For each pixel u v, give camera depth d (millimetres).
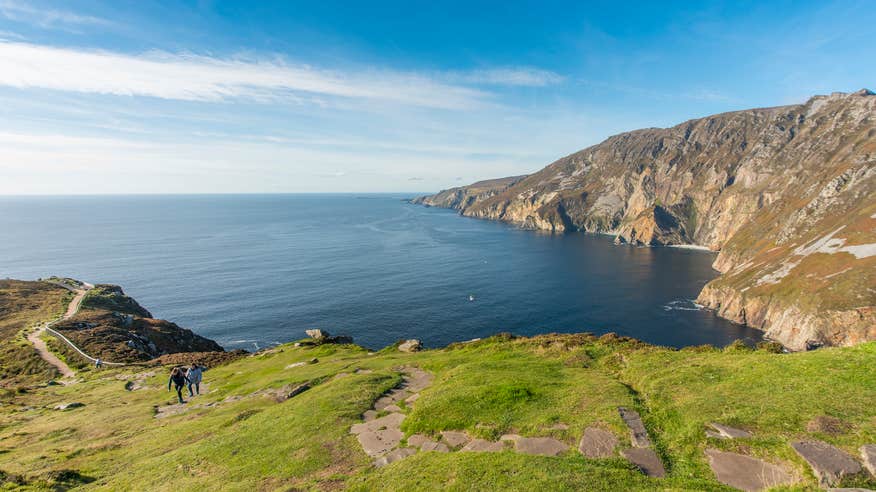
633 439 12430
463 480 10625
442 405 16031
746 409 13125
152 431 20516
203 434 18422
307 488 11656
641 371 18953
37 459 17375
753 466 10648
